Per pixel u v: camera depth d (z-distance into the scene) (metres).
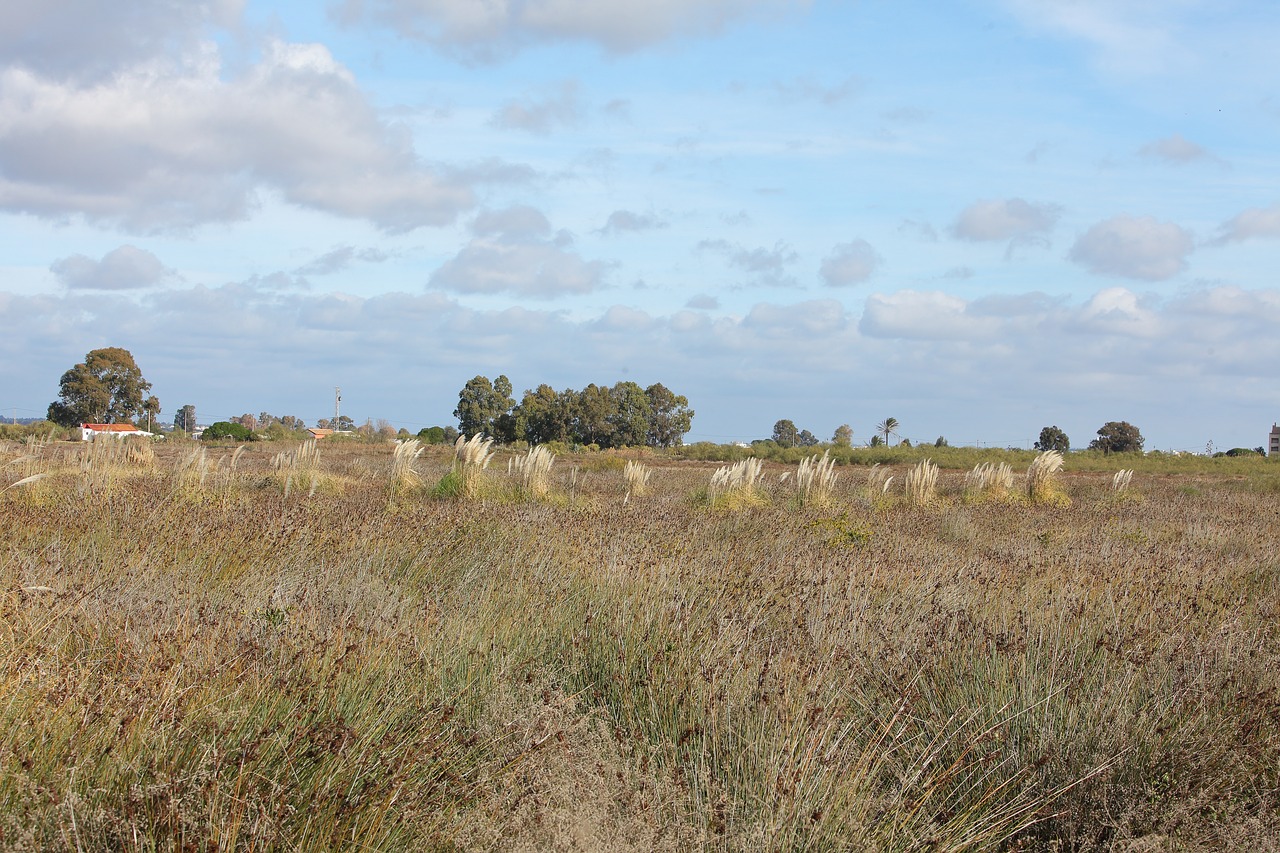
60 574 5.95
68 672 3.78
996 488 20.94
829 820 3.54
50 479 12.30
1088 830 3.90
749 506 15.95
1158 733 4.43
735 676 4.67
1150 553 10.04
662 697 4.63
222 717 3.52
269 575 6.96
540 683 4.69
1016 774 4.05
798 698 4.32
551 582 6.86
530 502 15.34
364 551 7.90
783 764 3.79
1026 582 7.47
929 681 4.96
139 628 4.63
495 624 5.74
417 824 3.36
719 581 6.77
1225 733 4.41
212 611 5.46
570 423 76.94
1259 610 6.98
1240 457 51.72
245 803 3.07
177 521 8.76
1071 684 4.74
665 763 3.91
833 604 6.27
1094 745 4.25
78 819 2.91
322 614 5.42
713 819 3.50
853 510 15.87
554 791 3.47
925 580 7.29
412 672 4.43
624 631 5.47
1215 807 3.98
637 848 3.22
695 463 45.25
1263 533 13.01
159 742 3.36
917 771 3.97
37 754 3.18
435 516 10.14
